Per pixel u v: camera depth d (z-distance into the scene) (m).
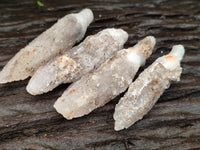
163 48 0.26
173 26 0.28
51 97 0.23
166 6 0.30
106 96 0.22
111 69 0.22
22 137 0.22
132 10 0.29
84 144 0.21
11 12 0.29
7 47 0.26
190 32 0.27
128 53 0.23
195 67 0.25
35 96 0.23
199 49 0.26
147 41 0.24
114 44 0.24
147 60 0.25
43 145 0.21
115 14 0.28
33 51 0.23
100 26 0.27
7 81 0.23
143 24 0.28
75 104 0.21
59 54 0.24
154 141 0.22
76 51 0.23
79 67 0.23
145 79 0.22
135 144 0.22
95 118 0.22
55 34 0.24
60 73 0.22
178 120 0.22
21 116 0.22
